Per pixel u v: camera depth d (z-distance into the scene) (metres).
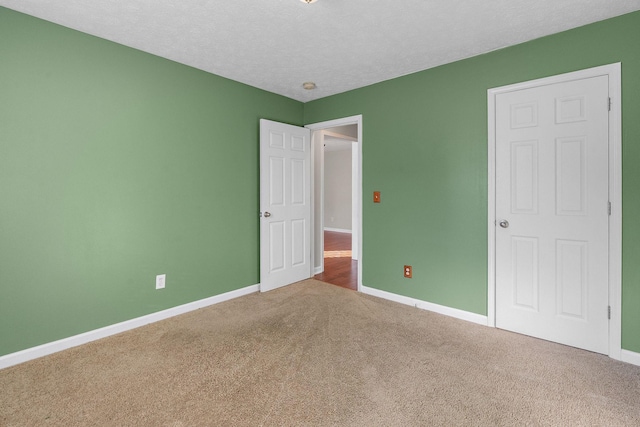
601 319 2.23
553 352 2.27
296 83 3.45
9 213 2.08
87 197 2.41
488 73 2.68
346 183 9.13
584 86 2.26
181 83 2.94
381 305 3.22
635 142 2.08
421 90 3.08
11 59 2.07
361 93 3.55
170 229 2.90
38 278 2.20
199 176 3.11
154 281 2.80
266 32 2.37
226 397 1.77
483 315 2.76
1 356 2.06
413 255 3.18
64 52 2.27
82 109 2.37
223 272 3.35
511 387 1.86
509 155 2.60
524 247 2.55
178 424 1.56
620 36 2.12
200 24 2.25
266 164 3.59
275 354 2.25
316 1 1.98
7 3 2.00
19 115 2.10
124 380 1.93
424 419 1.59
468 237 2.83
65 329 2.32
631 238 2.11
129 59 2.60
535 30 2.33
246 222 3.56
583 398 1.75
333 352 2.28
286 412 1.65
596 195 2.23
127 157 2.61
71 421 1.58
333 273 4.50
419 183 3.12
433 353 2.26
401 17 2.16
